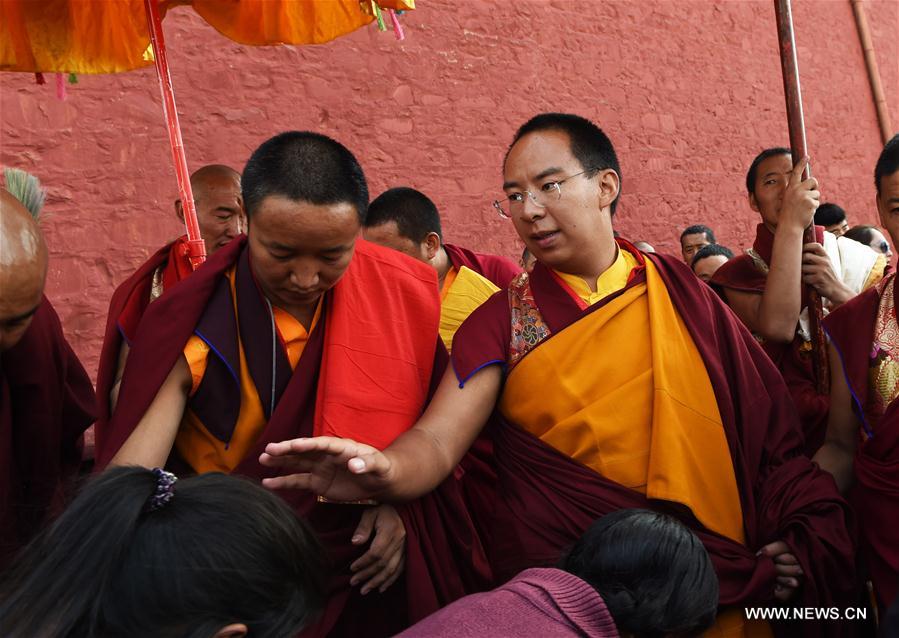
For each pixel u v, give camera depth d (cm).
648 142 803
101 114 507
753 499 215
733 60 885
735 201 884
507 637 127
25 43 299
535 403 209
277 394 201
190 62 542
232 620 110
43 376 218
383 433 199
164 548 109
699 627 150
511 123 698
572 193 207
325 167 181
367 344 204
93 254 504
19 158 481
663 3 820
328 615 198
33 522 212
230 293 202
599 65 764
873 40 1062
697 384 209
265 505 118
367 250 218
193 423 204
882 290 236
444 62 659
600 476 205
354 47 612
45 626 106
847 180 1011
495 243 683
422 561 206
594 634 132
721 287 338
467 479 259
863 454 230
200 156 545
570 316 210
